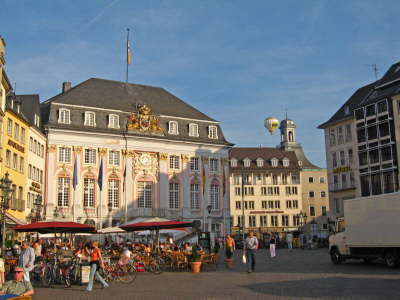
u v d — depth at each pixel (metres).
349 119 62.22
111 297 16.95
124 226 31.02
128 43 67.56
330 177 65.75
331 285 18.80
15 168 44.66
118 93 64.19
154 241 41.31
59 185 56.28
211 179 66.12
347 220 29.64
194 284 20.53
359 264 29.98
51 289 19.75
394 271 24.31
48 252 28.41
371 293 16.30
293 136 123.88
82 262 22.36
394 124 54.59
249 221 98.56
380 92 58.31
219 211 66.06
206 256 29.14
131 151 60.75
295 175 101.31
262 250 56.75
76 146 57.47
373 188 57.50
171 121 64.25
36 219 48.06
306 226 101.38
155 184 61.91
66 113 57.59
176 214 62.75
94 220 57.41
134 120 61.50
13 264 25.45
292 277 22.36
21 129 46.53
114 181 59.56
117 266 22.31
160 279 23.11
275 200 99.88
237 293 17.22
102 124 59.50
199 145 65.69
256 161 101.50
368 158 58.25
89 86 62.75
